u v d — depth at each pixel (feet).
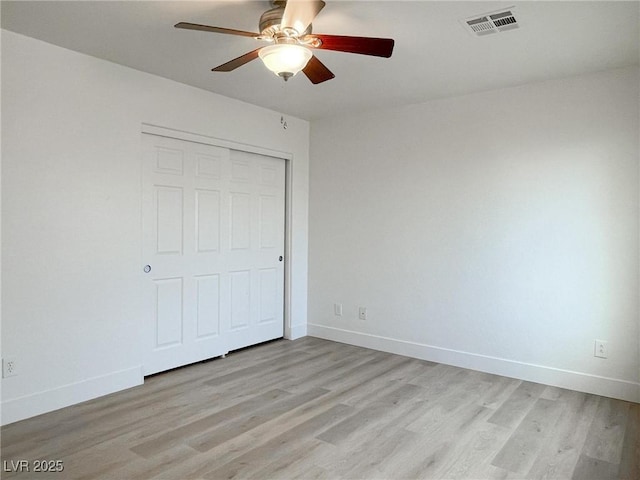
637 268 10.37
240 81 11.77
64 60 9.63
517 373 12.00
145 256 11.55
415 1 7.44
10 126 8.84
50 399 9.54
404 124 13.93
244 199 14.33
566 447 8.29
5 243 8.81
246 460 7.71
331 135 15.65
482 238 12.53
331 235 15.75
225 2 7.57
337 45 7.29
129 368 11.03
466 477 7.30
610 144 10.64
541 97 11.51
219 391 10.89
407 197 13.91
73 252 9.87
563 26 8.33
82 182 9.99
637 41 8.98
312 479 7.17
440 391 11.03
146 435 8.55
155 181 11.72
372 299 14.78
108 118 10.44
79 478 7.09
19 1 7.61
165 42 9.31
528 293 11.83
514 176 11.96
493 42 9.08
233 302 14.08
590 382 10.96
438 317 13.37
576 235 11.12
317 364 13.12
